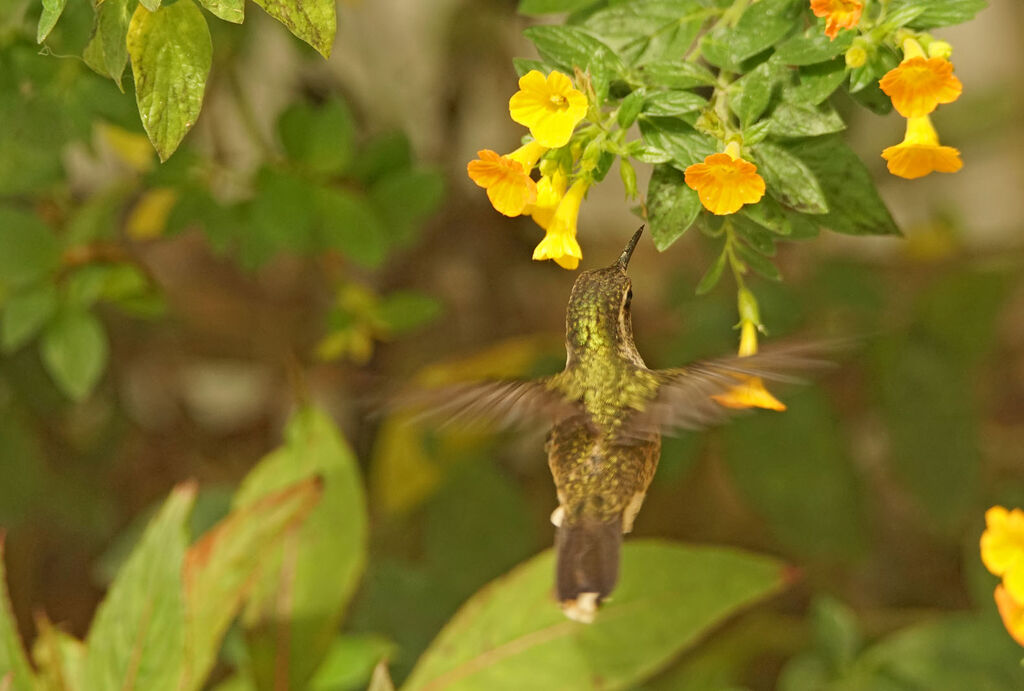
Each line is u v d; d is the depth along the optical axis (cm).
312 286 500
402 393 329
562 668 341
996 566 327
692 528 512
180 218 350
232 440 529
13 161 340
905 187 539
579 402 329
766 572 342
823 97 328
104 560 420
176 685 337
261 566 340
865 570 508
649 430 328
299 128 348
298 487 341
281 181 348
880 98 329
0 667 338
